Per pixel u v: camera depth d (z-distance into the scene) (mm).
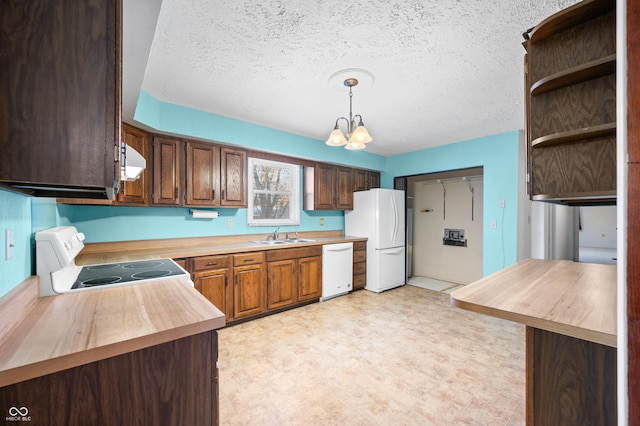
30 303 1088
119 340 825
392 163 4836
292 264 3430
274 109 2789
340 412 1651
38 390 775
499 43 1724
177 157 2783
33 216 1312
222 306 2844
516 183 3469
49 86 760
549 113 1288
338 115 2953
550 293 1177
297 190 4152
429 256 5375
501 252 3580
